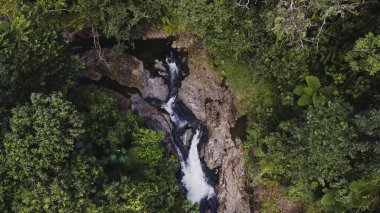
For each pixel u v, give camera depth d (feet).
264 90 49.73
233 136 51.01
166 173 48.67
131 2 46.60
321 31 40.75
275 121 47.75
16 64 39.11
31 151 34.24
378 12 39.01
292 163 41.45
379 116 32.99
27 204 33.55
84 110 47.93
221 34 47.03
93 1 45.42
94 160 38.19
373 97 39.58
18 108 36.52
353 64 37.52
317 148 37.42
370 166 35.40
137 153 46.19
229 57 51.65
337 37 42.50
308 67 45.32
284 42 42.16
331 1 35.55
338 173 38.81
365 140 35.55
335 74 43.19
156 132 48.55
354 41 41.65
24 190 33.71
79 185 34.76
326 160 38.04
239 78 51.34
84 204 34.83
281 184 46.42
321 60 44.47
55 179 33.96
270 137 43.37
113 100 49.75
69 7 51.39
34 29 42.86
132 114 49.42
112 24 47.21
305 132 39.06
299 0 35.91
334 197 39.65
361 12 39.37
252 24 42.65
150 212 42.22
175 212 48.24
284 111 47.75
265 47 43.70
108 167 43.83
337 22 41.14
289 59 42.42
